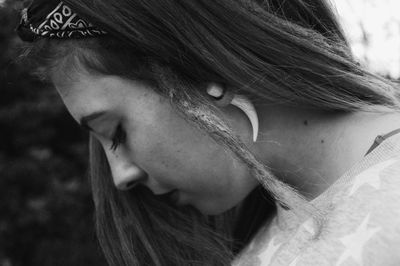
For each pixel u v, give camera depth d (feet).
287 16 3.34
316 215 3.00
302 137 3.31
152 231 4.36
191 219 4.34
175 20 3.13
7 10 12.63
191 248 4.33
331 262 2.86
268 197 3.87
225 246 4.26
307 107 3.23
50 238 14.33
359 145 3.13
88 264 14.15
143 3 3.14
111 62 3.31
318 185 3.28
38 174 14.34
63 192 14.33
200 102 3.21
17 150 14.58
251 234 4.08
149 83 3.33
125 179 3.60
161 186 3.59
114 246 4.45
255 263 3.58
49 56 3.44
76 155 14.71
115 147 3.57
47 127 14.64
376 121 3.14
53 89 14.48
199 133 3.40
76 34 3.33
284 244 3.38
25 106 14.37
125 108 3.40
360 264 2.77
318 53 3.17
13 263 14.24
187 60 3.18
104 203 4.43
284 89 3.16
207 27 3.14
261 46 3.14
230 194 3.55
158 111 3.37
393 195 2.82
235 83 3.16
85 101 3.43
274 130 3.34
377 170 2.94
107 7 3.17
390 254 2.72
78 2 3.20
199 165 3.44
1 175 14.15
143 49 3.19
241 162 3.23
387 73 4.98
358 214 2.88
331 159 3.23
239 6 3.14
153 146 3.42
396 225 2.76
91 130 3.59
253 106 3.28
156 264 4.32
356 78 3.18
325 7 3.41
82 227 14.32
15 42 13.10
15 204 14.15
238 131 3.33
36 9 3.44
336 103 3.17
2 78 13.70
